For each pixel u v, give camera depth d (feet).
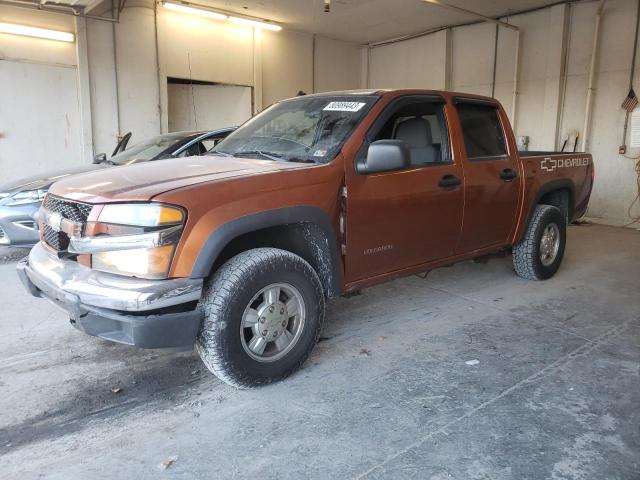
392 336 12.29
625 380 10.05
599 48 30.55
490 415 8.79
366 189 10.70
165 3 31.60
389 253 11.52
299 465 7.48
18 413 8.86
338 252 10.44
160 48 32.83
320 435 8.22
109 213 8.36
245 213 8.86
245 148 12.14
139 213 8.18
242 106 38.11
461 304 14.65
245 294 8.91
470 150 13.44
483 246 14.30
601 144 31.14
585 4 30.89
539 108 33.73
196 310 8.71
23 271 10.02
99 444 8.00
